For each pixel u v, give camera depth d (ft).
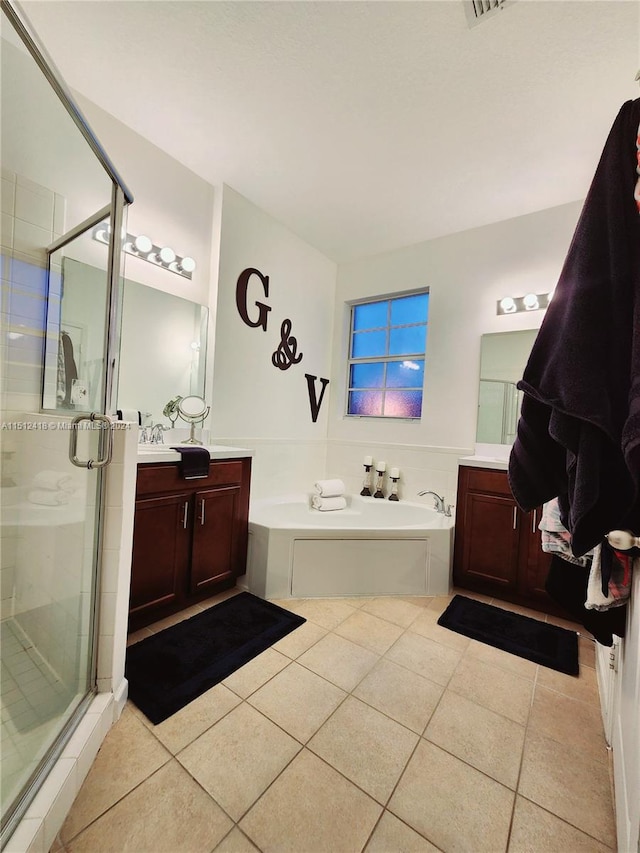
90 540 4.16
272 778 3.53
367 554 7.60
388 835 3.08
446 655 5.64
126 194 5.16
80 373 4.93
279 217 9.34
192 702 4.45
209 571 6.81
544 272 8.43
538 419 2.98
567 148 6.56
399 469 10.28
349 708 4.47
